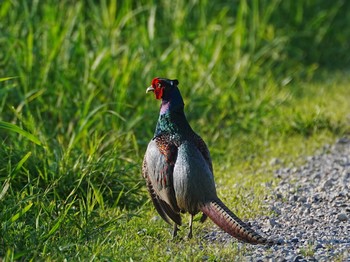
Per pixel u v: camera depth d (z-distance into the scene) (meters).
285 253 8.43
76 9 14.79
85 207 9.48
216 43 15.55
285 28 17.66
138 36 14.62
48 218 9.09
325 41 18.25
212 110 14.09
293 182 11.27
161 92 9.16
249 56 15.88
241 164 12.42
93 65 13.12
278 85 16.02
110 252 8.50
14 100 12.41
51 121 12.41
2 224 8.49
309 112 14.33
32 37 12.87
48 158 10.50
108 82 13.32
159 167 8.81
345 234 9.10
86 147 11.58
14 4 14.04
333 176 11.44
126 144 12.07
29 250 8.07
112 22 14.73
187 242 9.02
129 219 9.78
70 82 13.05
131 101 13.30
